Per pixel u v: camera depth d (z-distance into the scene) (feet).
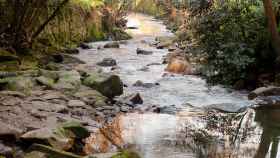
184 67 35.37
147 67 37.40
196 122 21.89
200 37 34.63
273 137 19.72
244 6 34.14
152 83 30.55
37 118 19.43
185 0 51.52
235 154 17.35
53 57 38.55
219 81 31.91
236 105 24.99
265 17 32.65
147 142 18.49
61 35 48.70
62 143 16.28
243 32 32.53
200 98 27.20
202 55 34.32
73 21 53.31
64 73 28.37
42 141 15.96
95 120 21.11
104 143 18.06
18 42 37.19
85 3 58.80
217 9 34.73
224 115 23.39
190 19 45.09
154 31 78.84
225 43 32.19
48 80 26.58
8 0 36.55
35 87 25.41
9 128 16.70
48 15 44.50
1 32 36.60
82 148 17.28
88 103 23.70
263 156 17.26
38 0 38.42
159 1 109.40
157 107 24.30
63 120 19.63
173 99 26.76
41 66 34.55
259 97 26.76
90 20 59.98
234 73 31.04
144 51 47.03
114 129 20.08
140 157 16.38
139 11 140.36
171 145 18.24
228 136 19.74
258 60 31.55
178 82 31.71
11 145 15.97
